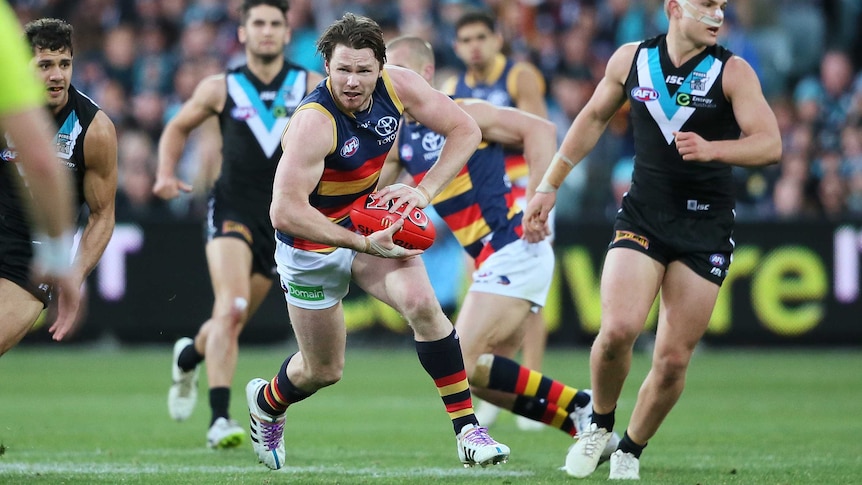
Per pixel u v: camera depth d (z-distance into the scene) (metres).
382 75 18.03
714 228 19.78
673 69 19.66
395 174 24.56
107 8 61.09
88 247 19.22
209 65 57.19
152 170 53.44
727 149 18.56
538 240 22.45
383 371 43.66
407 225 17.94
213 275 26.47
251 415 20.14
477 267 24.12
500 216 23.75
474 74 31.48
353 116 17.62
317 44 17.39
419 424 29.97
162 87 57.59
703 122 19.59
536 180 24.02
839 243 47.94
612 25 58.22
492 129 23.95
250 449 25.11
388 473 21.16
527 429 29.39
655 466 22.16
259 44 27.22
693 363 45.84
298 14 58.81
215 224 26.95
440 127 18.52
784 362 45.91
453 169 18.47
